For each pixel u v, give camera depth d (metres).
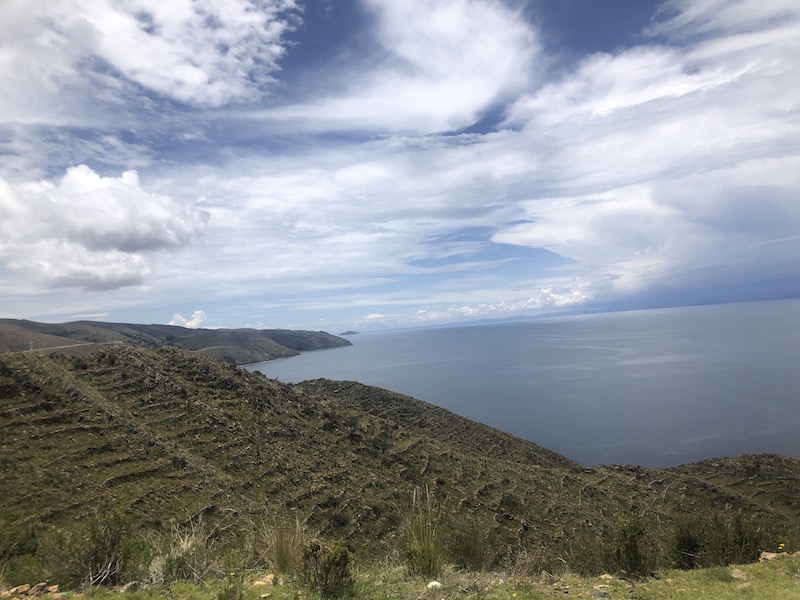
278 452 37.97
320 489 33.88
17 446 27.94
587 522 36.12
